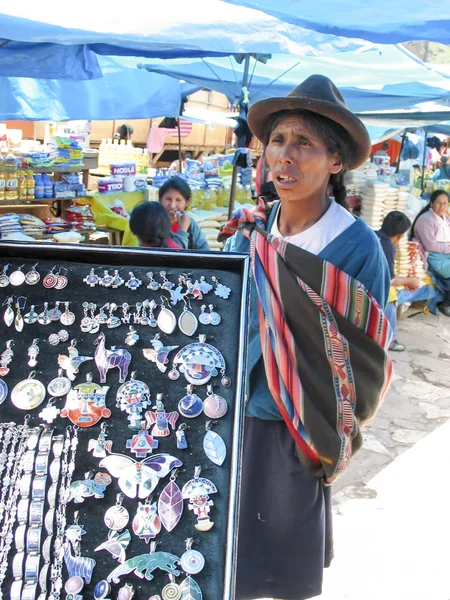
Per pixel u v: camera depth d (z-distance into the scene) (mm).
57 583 984
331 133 1400
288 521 1567
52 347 1198
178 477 1068
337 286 1400
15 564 996
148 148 8422
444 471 3207
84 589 984
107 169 5977
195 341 1206
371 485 3035
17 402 1135
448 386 4453
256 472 1570
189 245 3568
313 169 1407
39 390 1146
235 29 2432
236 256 1281
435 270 6172
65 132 5578
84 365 1177
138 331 1217
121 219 5148
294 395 1415
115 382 1163
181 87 5320
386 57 3930
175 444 1100
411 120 6012
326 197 1536
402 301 5766
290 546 1580
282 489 1559
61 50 2852
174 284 1270
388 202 6582
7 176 4383
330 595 2266
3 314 1239
